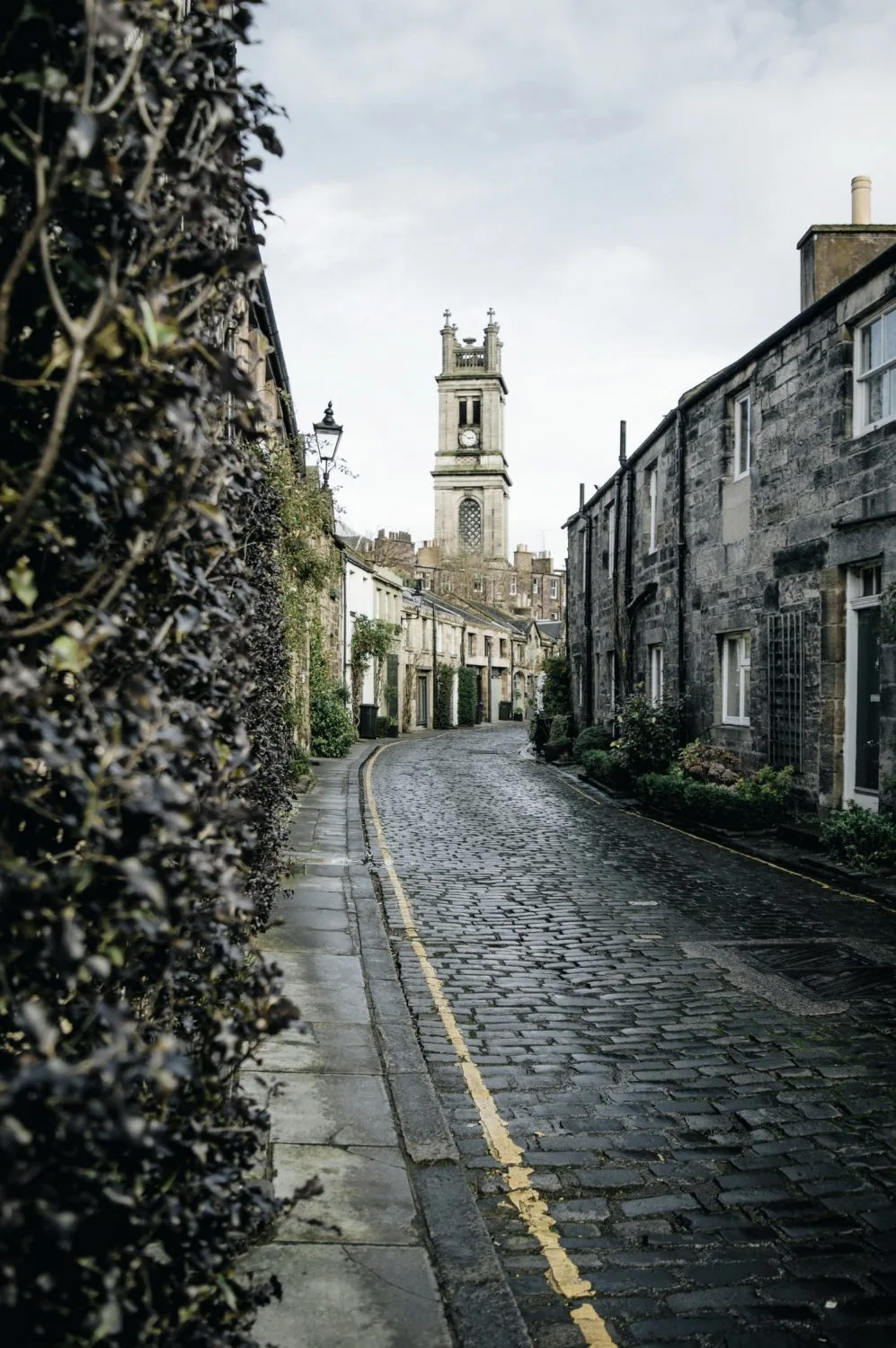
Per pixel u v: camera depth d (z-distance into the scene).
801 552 11.76
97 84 1.67
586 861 10.56
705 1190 3.70
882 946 7.02
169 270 1.72
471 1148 4.04
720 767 13.33
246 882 4.98
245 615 2.70
